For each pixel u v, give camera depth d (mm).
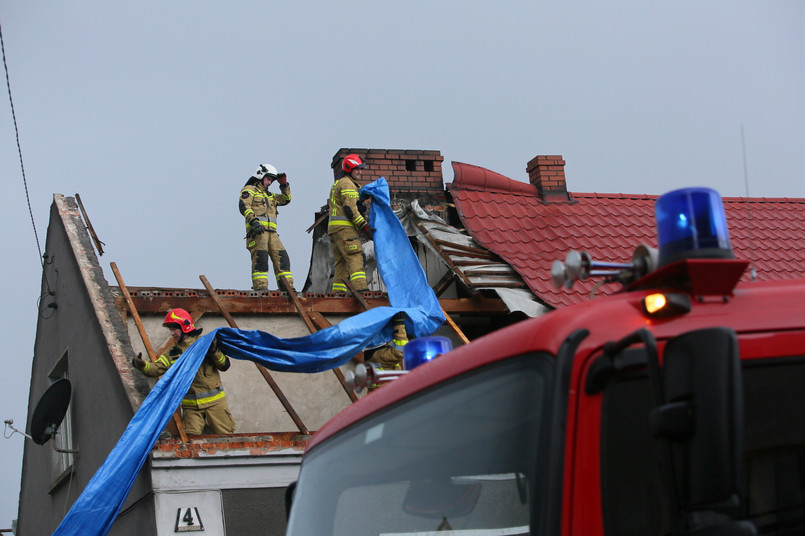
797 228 52312
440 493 10492
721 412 7633
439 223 46250
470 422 10344
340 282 42031
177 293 38469
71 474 39000
